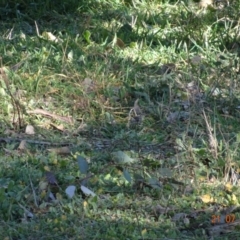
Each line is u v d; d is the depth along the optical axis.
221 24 10.65
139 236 6.06
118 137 7.69
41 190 6.61
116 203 6.53
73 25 10.16
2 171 6.80
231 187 6.84
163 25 10.40
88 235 6.03
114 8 10.76
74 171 6.97
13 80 8.38
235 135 7.71
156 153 7.49
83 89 8.38
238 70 9.28
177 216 6.40
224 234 6.27
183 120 8.15
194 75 9.04
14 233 6.02
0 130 7.63
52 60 8.95
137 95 8.48
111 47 9.58
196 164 7.20
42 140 7.55
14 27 9.98
